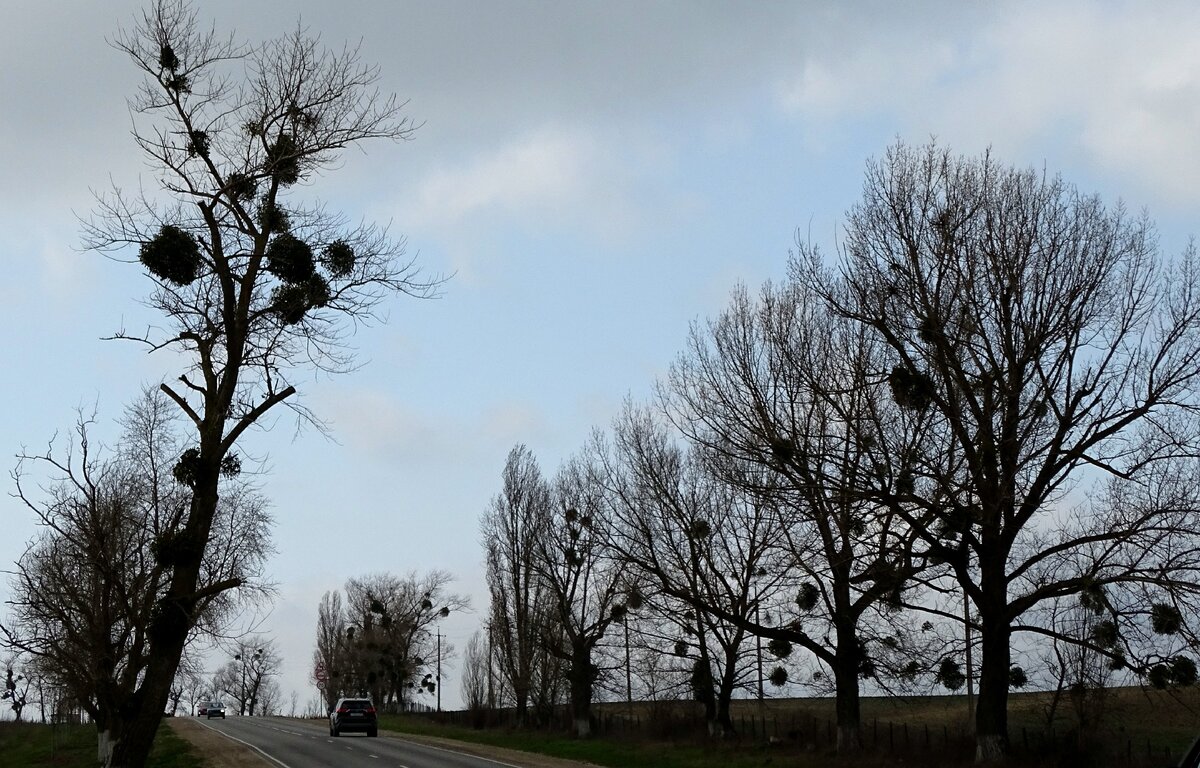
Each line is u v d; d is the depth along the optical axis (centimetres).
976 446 2570
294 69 2080
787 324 3244
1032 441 2542
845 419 2706
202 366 2112
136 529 2792
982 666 2586
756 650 4038
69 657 2455
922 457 2594
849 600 3152
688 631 3953
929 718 4697
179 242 1923
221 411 2088
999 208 2644
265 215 2098
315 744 4684
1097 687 2584
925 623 3044
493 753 4016
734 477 3172
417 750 4212
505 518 6366
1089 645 2394
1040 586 2573
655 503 4078
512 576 6294
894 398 2730
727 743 3812
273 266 2069
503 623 6334
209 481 2073
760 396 3155
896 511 2534
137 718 2006
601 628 5181
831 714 5281
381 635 10200
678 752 3675
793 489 2720
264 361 2133
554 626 5734
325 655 11650
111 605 2623
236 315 2100
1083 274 2530
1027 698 3319
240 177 2062
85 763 4012
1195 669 2292
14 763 4459
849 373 2988
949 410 2545
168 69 2023
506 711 6812
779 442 2708
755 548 3916
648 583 3947
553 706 6003
